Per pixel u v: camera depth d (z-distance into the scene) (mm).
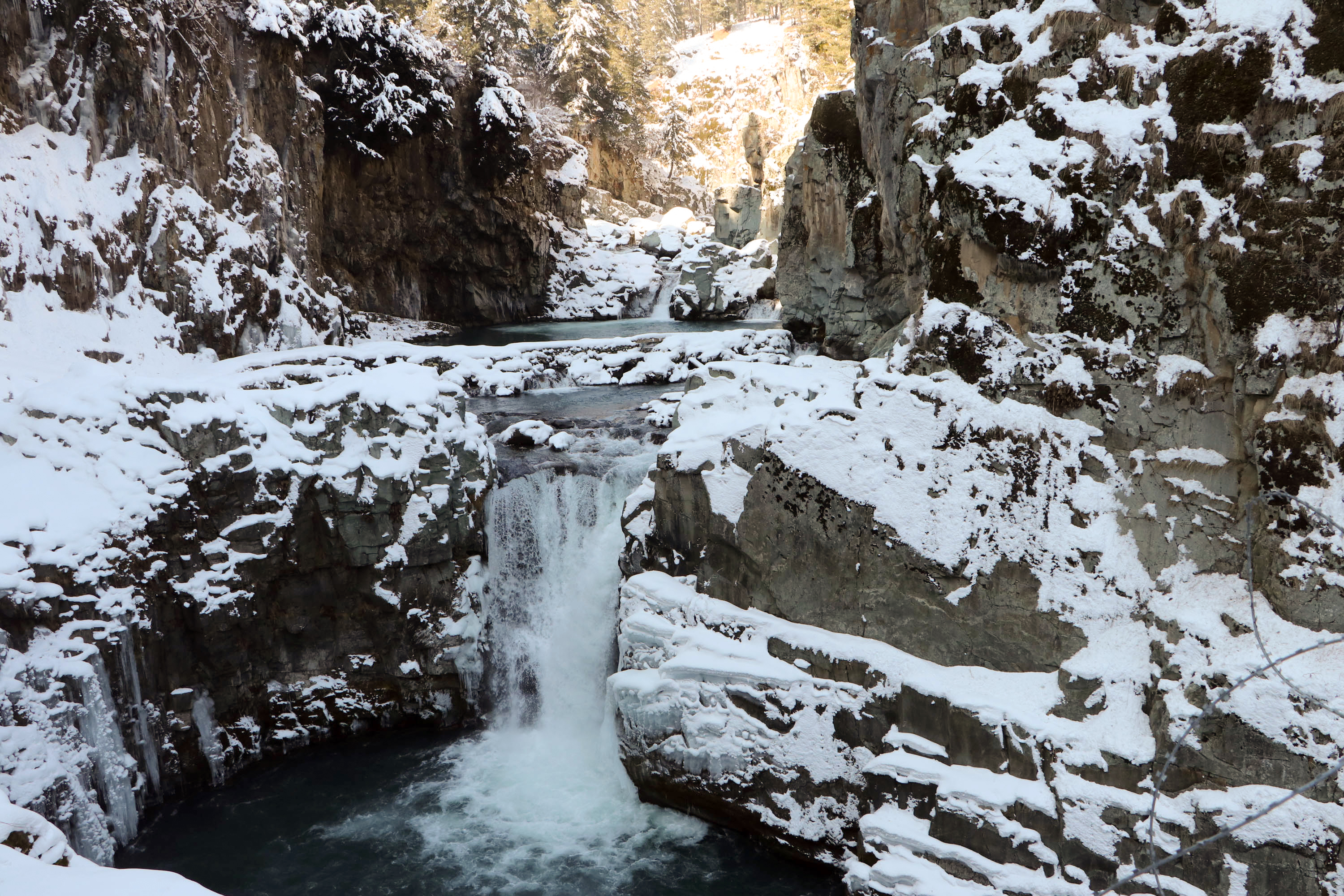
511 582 13227
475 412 17750
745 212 45719
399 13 45656
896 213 14445
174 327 18047
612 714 11438
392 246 33719
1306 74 8227
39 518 9719
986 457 9641
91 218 16859
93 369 11023
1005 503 9492
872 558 9859
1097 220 9211
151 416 10898
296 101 23781
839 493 10008
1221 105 8617
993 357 9820
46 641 9453
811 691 9789
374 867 9914
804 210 21516
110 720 9875
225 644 11242
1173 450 8969
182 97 19391
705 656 10328
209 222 19562
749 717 10016
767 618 10383
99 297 16734
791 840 9844
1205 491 8797
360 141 30172
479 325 37625
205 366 17609
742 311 36781
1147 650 8570
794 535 10273
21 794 8766
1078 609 8984
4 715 8938
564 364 21125
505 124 34812
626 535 11828
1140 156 8945
